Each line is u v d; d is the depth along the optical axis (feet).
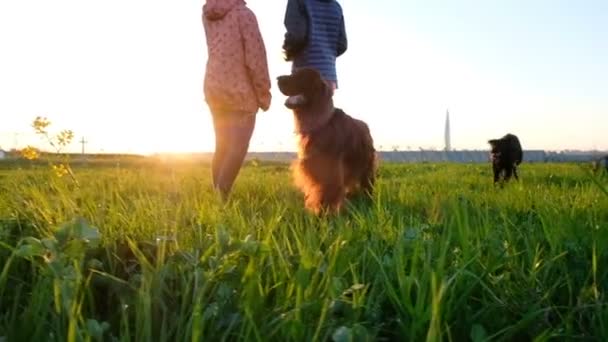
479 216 12.28
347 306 6.98
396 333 6.99
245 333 6.38
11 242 10.98
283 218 15.78
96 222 11.40
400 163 87.66
